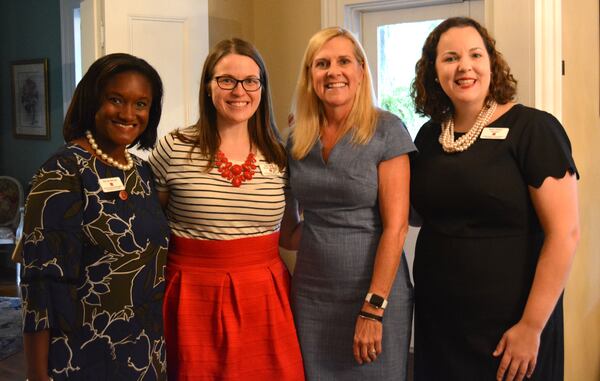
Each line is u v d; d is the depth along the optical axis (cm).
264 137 198
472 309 181
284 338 191
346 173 188
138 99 166
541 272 171
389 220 185
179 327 182
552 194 170
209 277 184
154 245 170
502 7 246
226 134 192
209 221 184
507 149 177
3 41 638
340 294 192
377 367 191
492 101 186
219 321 182
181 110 335
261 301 188
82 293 156
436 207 187
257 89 189
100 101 162
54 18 598
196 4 337
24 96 627
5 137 650
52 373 151
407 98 375
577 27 289
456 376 187
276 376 189
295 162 199
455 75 180
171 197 190
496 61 185
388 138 188
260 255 191
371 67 383
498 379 178
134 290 163
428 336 196
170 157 188
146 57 325
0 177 616
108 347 159
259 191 190
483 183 177
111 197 162
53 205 151
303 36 391
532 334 171
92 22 321
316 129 197
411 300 198
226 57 188
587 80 311
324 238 193
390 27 376
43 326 147
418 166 194
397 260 184
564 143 176
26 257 149
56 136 611
